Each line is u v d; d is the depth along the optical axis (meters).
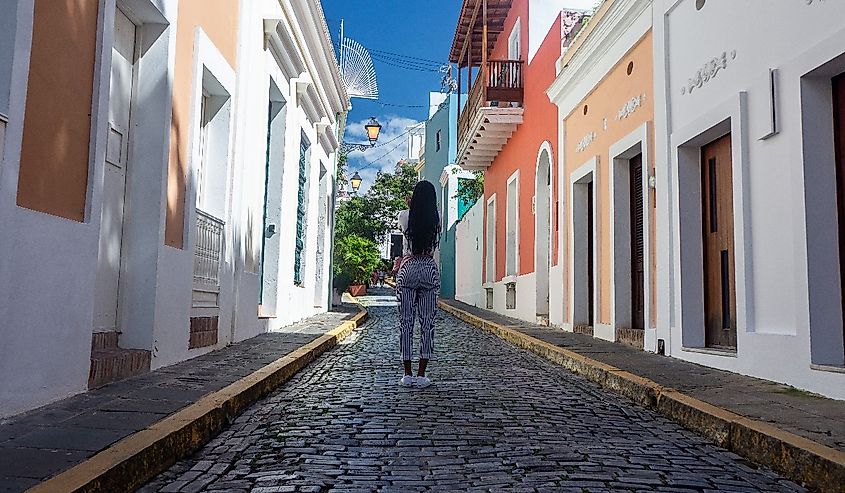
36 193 4.64
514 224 19.28
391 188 40.78
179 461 4.28
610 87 11.43
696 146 8.60
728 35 7.50
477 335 14.27
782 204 6.47
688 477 4.10
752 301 7.01
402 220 7.57
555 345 10.35
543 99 15.82
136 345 6.59
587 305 13.28
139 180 6.68
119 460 3.59
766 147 6.75
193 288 7.93
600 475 4.08
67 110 4.99
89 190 5.29
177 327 7.29
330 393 6.75
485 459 4.43
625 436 5.18
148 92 6.74
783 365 6.41
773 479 4.13
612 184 11.23
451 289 31.59
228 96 9.06
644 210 9.71
